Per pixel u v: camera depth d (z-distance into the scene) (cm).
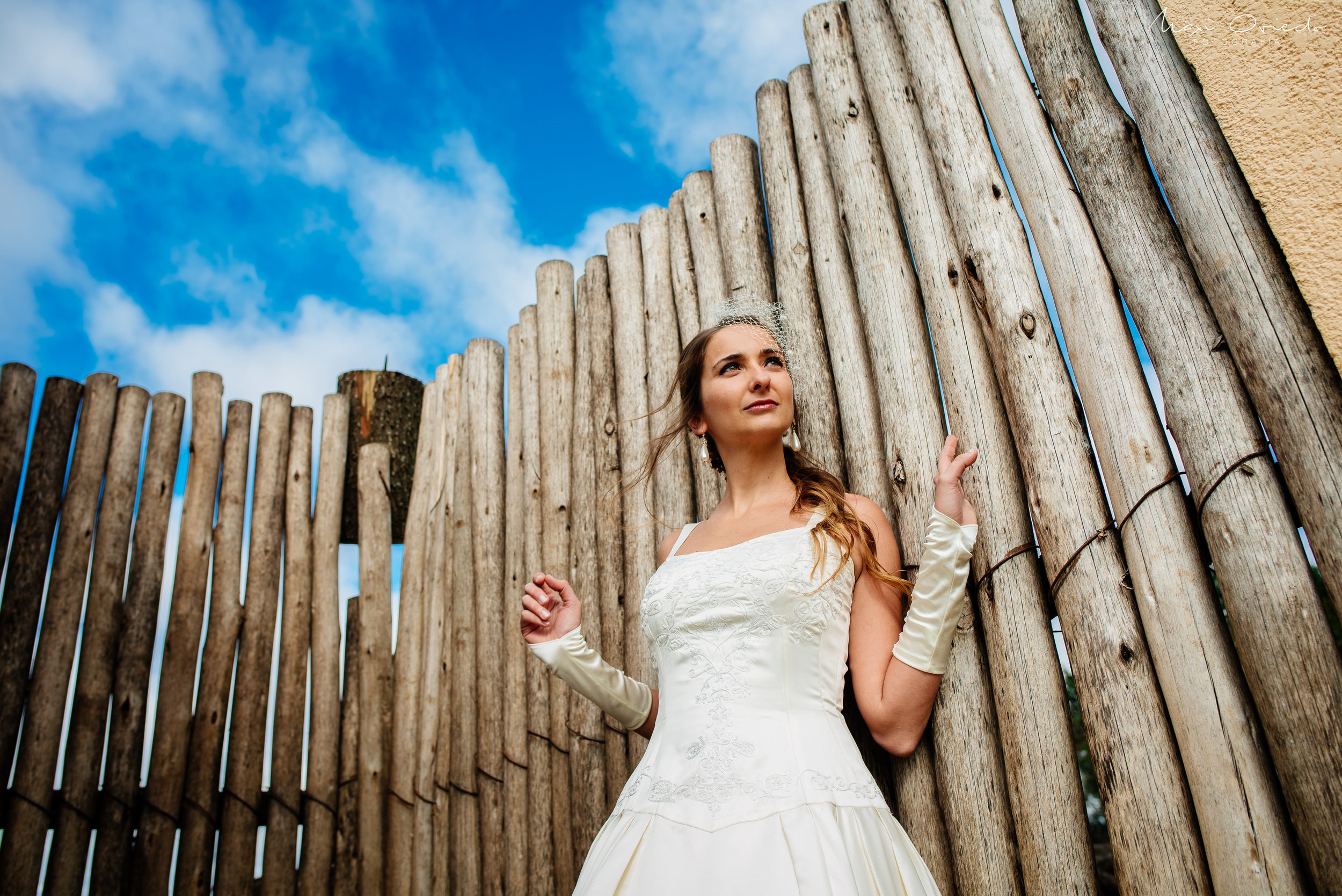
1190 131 139
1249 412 128
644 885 110
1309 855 109
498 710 278
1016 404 154
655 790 124
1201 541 134
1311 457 117
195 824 289
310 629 331
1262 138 127
